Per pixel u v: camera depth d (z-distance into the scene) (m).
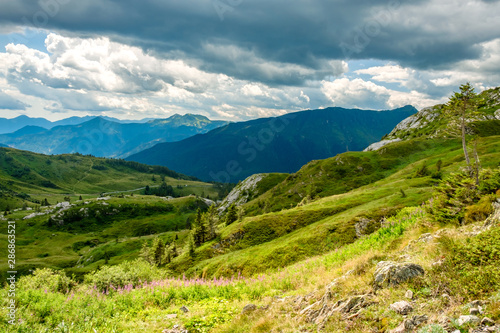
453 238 10.32
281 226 84.38
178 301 14.88
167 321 11.77
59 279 19.84
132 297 15.15
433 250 9.88
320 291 10.64
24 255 180.75
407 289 7.91
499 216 11.52
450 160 124.06
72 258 179.00
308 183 190.88
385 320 6.84
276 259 60.53
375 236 22.56
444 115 40.34
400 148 194.25
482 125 179.25
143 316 12.83
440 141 185.88
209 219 99.94
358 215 66.75
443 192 19.88
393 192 88.00
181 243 163.00
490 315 5.73
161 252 99.81
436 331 5.54
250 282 17.05
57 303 13.38
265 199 196.88
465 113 38.19
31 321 11.59
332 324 7.64
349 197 95.50
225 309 12.73
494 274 6.98
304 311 9.45
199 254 85.12
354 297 8.39
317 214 84.88
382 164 184.12
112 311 13.45
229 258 72.50
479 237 8.77
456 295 6.91
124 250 178.38
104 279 21.39
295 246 62.62
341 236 60.59
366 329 6.89
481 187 18.23
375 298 8.09
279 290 14.46
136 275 25.30
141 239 197.38
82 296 14.89
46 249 195.88
